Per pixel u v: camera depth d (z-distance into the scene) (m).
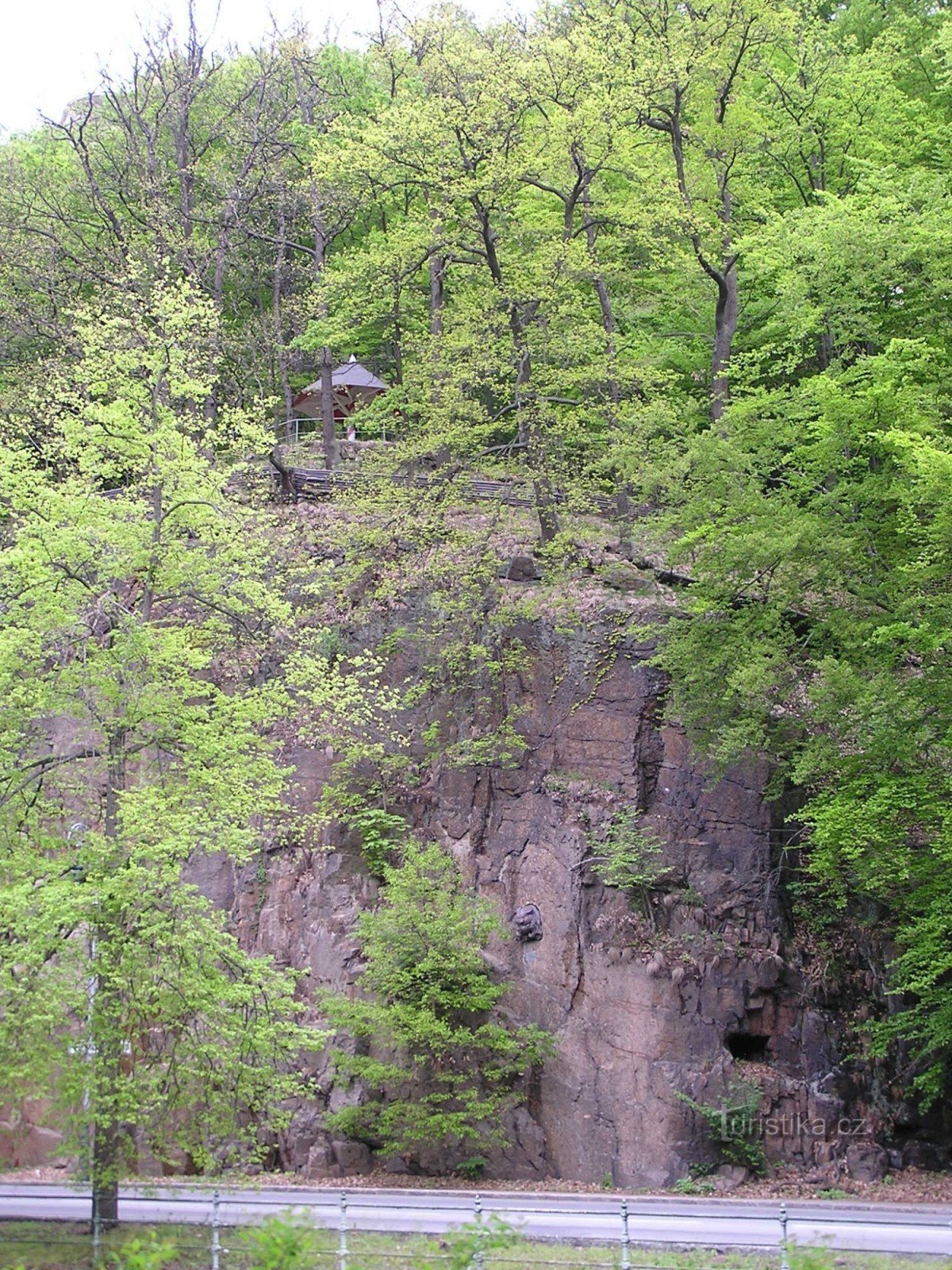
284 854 31.47
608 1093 28.25
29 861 20.00
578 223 37.81
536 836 31.08
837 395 26.58
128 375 23.77
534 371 33.16
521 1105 28.42
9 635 20.22
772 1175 27.39
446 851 31.47
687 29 34.72
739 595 28.89
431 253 34.00
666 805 31.02
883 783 25.03
